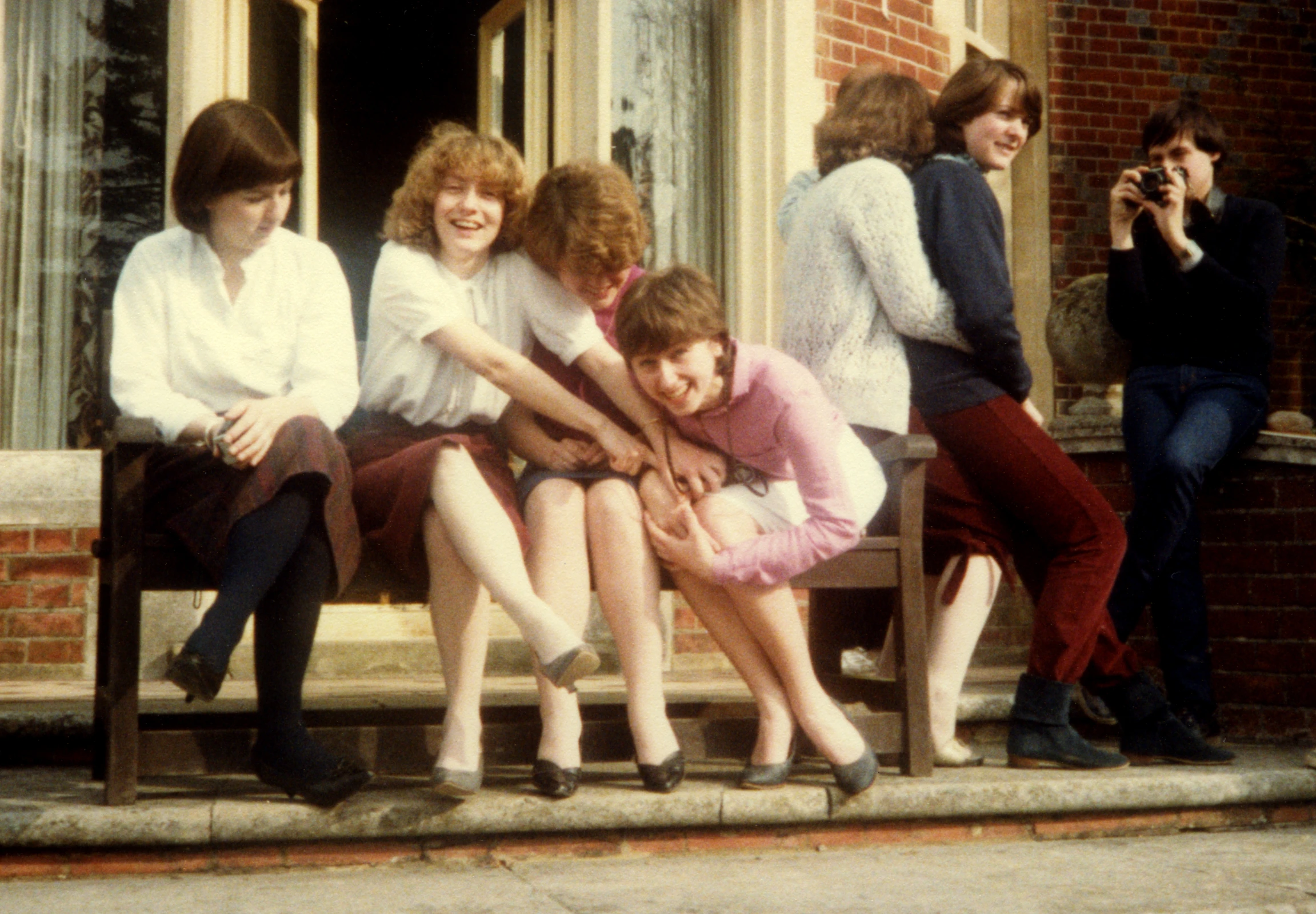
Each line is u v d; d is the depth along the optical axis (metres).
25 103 5.20
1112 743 3.89
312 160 5.99
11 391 5.14
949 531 3.27
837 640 3.55
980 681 4.78
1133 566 3.81
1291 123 8.30
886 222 3.16
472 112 8.84
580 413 2.87
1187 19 8.13
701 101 5.96
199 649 2.42
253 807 2.62
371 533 2.79
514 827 2.72
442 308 2.88
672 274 2.77
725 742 3.08
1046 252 7.80
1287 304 8.30
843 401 3.20
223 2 5.26
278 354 2.92
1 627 4.61
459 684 2.74
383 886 2.50
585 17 5.61
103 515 2.84
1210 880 2.62
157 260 2.89
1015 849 2.94
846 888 2.53
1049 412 7.72
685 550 2.81
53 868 2.55
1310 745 4.01
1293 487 4.14
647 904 2.36
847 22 6.07
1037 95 3.36
